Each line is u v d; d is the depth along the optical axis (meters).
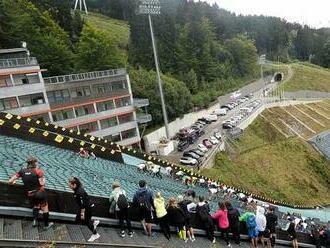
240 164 88.06
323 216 77.62
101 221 19.59
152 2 76.38
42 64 88.56
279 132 120.12
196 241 22.23
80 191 16.55
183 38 149.12
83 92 75.62
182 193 44.12
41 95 67.00
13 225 15.91
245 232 26.39
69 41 107.38
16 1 99.31
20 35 87.88
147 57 134.88
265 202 67.75
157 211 20.47
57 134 42.00
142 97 95.75
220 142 92.31
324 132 129.00
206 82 146.75
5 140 34.28
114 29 183.25
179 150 86.12
